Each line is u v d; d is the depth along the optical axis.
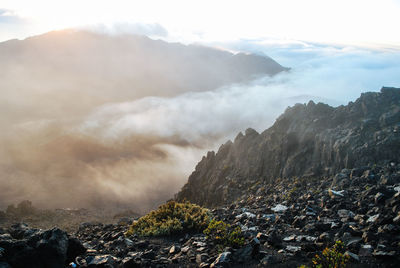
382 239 12.99
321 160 30.67
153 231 18.31
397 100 31.52
